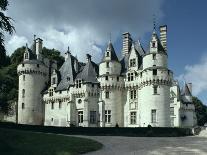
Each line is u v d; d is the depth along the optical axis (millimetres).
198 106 126000
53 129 60344
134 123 67812
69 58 81938
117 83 70125
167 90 65312
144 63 67188
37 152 31891
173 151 33188
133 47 71688
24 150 32469
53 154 31484
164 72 65125
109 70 70562
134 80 69250
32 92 79750
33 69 80312
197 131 61812
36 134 40781
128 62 72000
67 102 74875
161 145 38188
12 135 38406
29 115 78688
